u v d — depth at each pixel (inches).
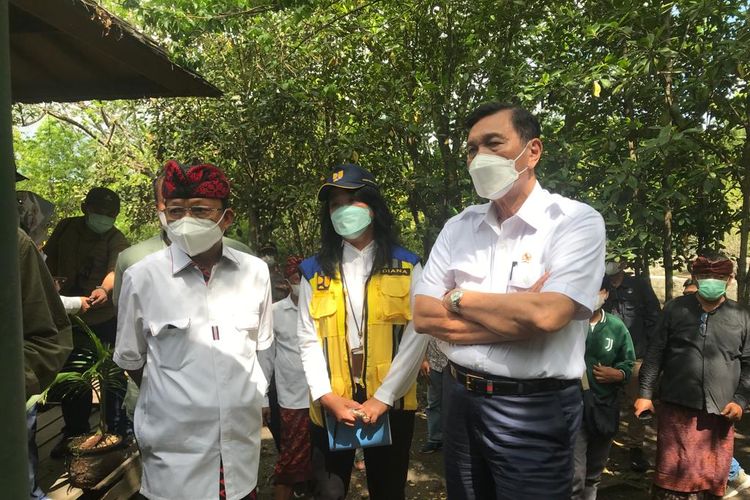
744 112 198.4
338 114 280.1
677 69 187.5
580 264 71.6
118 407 149.4
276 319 150.1
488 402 73.8
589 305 70.9
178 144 319.3
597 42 193.3
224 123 293.4
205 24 197.2
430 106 226.1
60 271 158.9
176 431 82.8
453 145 241.9
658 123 192.5
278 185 305.3
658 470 139.3
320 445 102.2
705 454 133.2
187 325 85.2
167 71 153.0
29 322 74.3
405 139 247.3
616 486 171.8
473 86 232.7
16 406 29.7
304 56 283.3
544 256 75.5
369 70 260.8
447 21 237.1
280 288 186.5
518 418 72.2
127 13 285.0
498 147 76.2
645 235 177.6
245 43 278.8
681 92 181.3
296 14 219.5
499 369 72.8
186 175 84.9
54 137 712.4
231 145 299.4
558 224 75.3
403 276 100.3
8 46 29.3
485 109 78.6
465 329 74.7
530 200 78.1
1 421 29.1
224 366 86.4
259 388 90.8
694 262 132.9
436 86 216.2
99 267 159.9
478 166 75.9
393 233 104.3
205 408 83.6
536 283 74.1
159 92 181.0
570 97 183.5
